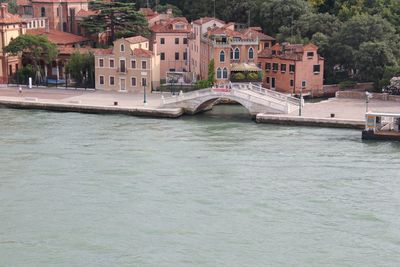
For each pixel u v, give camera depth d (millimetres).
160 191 89188
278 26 193000
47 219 79625
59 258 70375
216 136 122125
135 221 79188
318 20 181625
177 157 105875
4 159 103625
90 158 104750
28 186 90688
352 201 86125
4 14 179875
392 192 89688
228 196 87500
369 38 170500
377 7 196625
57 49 177500
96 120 137625
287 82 165750
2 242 73750
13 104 152250
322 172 98438
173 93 158875
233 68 158375
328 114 137875
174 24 182625
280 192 89312
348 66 173500
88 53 173500
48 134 122062
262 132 126438
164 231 76625
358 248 72875
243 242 74062
